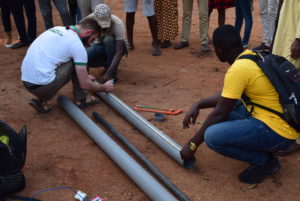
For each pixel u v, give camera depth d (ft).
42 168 10.70
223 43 8.95
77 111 13.20
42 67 12.53
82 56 12.38
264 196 9.45
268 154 9.80
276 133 8.88
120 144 11.96
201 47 22.03
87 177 10.31
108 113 14.20
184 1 21.58
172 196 8.88
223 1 21.47
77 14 22.12
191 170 10.52
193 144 9.59
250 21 21.50
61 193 9.64
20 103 15.07
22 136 9.77
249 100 9.18
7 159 9.02
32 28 23.11
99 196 9.53
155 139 11.57
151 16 20.30
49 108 14.29
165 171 10.48
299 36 10.52
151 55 21.39
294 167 10.62
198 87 16.53
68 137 12.44
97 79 17.54
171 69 18.94
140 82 17.19
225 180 10.08
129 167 9.98
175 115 13.78
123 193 9.66
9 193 9.41
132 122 12.94
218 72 18.47
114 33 15.40
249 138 9.04
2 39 25.32
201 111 14.11
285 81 8.46
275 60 8.73
